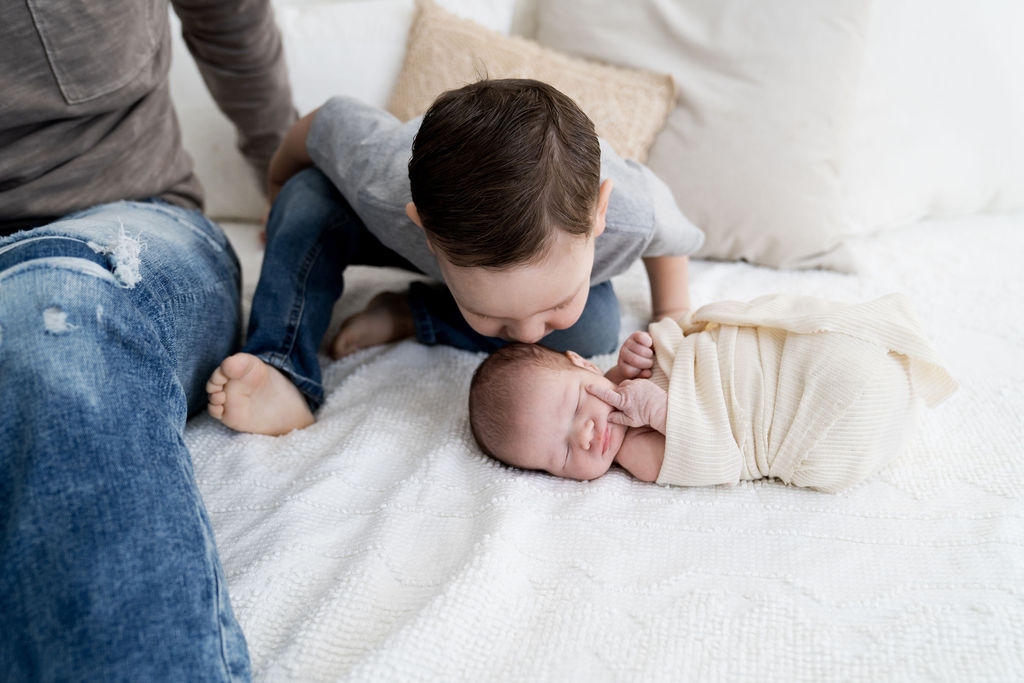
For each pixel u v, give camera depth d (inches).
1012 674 27.2
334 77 67.8
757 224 60.9
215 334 41.4
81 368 25.7
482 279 32.6
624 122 61.6
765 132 60.4
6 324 25.8
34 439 23.6
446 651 28.6
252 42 55.8
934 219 69.2
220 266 42.9
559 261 32.5
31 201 38.2
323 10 68.5
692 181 61.7
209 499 38.2
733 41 61.1
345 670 28.5
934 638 28.9
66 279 27.7
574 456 39.7
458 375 49.2
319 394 46.0
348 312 58.7
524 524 35.4
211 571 25.1
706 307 44.1
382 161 42.6
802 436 37.1
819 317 39.1
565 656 29.0
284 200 50.3
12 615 21.7
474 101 33.2
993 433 40.4
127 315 29.0
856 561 33.0
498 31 66.6
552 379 40.9
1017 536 33.4
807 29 59.7
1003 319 51.3
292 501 36.7
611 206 40.7
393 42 67.0
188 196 49.6
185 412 31.1
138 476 24.6
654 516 36.6
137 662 21.8
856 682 27.6
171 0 54.0
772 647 29.1
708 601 31.2
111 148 40.9
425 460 40.1
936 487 37.1
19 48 34.8
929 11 62.2
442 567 33.5
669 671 28.3
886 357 38.0
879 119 63.9
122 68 39.2
